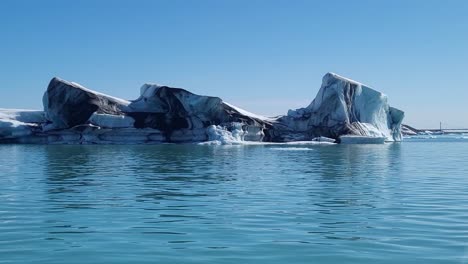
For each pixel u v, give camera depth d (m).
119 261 8.62
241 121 73.06
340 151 49.62
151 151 48.34
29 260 8.70
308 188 18.52
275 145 66.69
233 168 28.03
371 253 9.05
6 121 68.25
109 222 11.99
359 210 13.52
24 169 27.25
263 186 19.19
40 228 11.30
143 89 77.31
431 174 24.12
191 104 71.44
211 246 9.61
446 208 13.72
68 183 20.27
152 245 9.70
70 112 68.81
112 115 67.56
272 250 9.30
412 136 155.25
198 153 44.88
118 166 29.45
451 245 9.54
